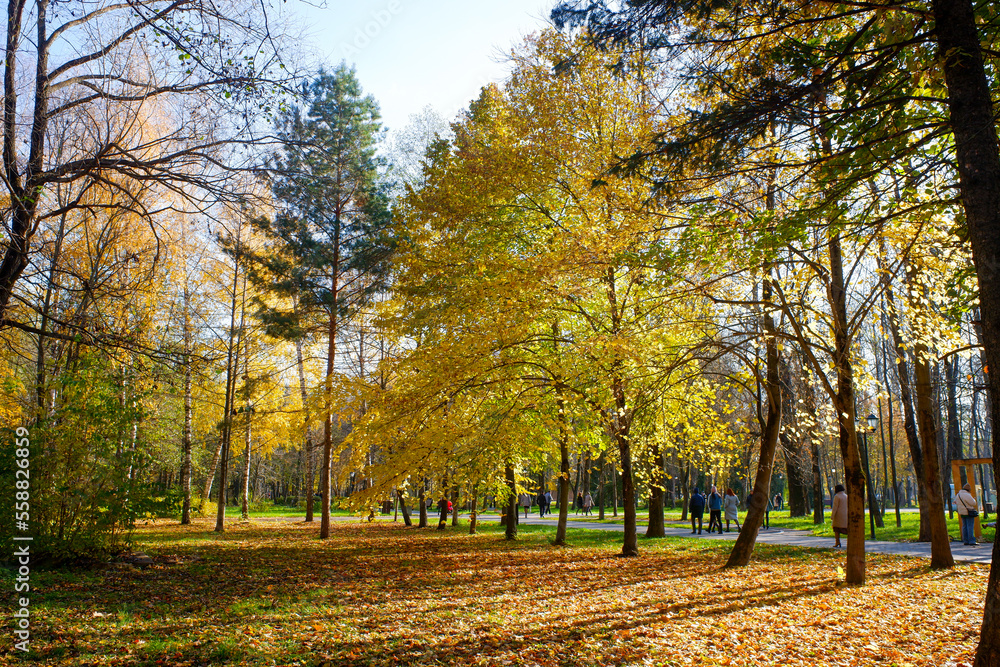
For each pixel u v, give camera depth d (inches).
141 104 333.4
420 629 282.7
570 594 373.1
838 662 241.8
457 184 530.0
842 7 245.6
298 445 1244.5
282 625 283.9
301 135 381.4
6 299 320.2
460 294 471.5
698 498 893.8
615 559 554.3
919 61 238.1
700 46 248.5
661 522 805.9
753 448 1080.8
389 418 467.5
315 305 802.2
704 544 690.8
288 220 725.3
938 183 301.4
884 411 1485.0
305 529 973.2
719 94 262.4
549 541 747.4
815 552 589.9
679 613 317.7
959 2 201.8
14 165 306.0
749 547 496.1
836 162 246.2
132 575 415.2
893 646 261.6
